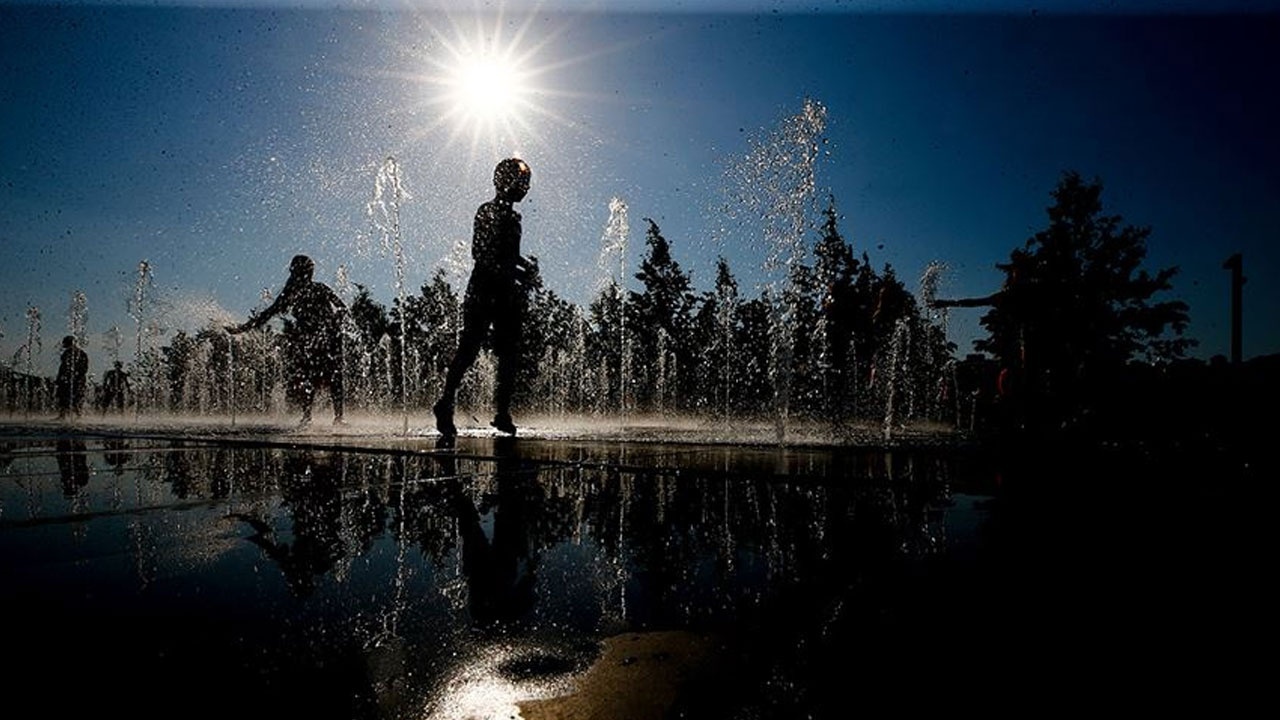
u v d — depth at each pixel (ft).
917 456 11.84
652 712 2.27
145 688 2.37
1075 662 2.66
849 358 40.37
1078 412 21.24
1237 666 2.62
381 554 4.51
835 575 4.08
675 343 55.57
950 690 2.44
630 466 9.88
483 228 17.74
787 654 2.81
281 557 4.33
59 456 10.84
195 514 5.74
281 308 25.17
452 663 2.69
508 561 4.41
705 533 5.29
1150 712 2.21
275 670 2.57
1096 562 4.27
